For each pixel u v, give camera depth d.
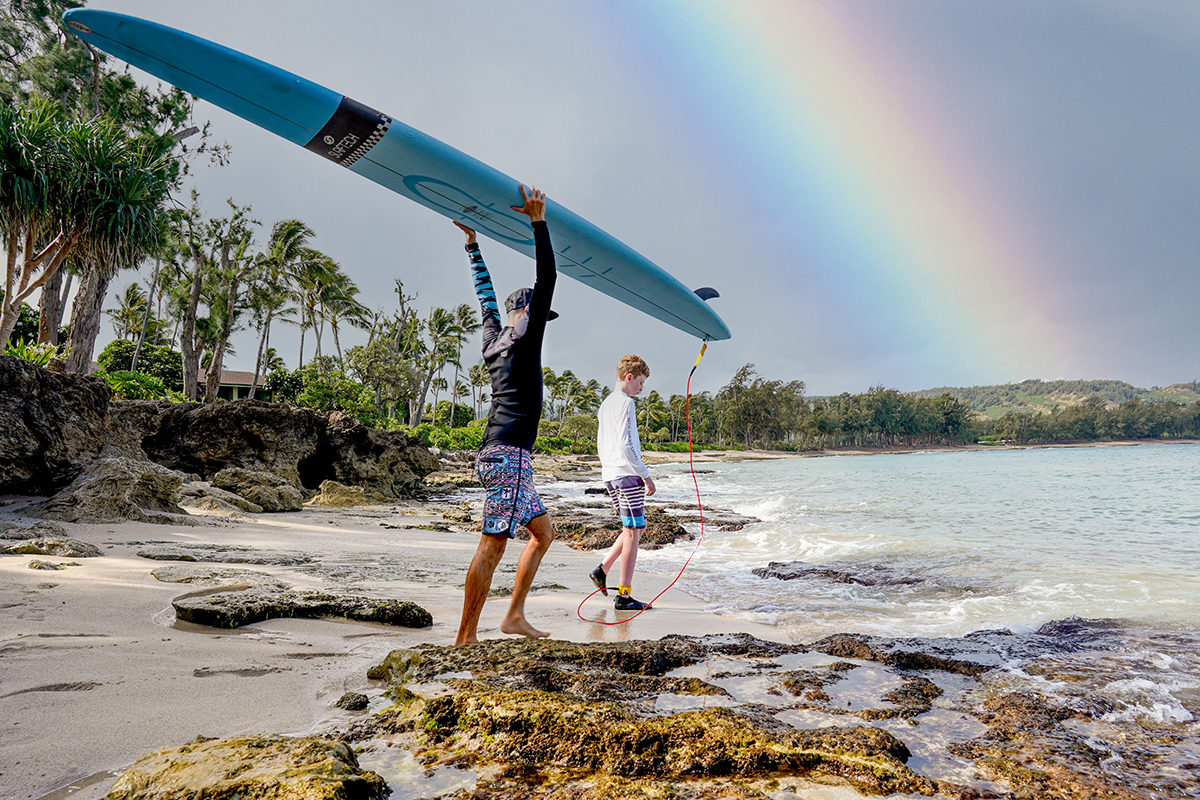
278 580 3.65
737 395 103.44
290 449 12.34
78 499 5.84
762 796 1.37
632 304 5.27
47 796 1.21
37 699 1.69
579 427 67.56
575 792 1.36
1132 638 3.12
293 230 30.22
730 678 2.28
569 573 5.09
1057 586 4.48
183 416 11.76
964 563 5.57
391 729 1.66
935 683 2.37
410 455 17.38
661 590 4.48
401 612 2.91
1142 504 10.99
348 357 46.59
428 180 3.80
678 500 14.77
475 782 1.40
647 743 1.55
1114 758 1.72
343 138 3.58
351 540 6.49
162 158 13.94
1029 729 1.90
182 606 2.68
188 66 3.30
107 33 3.19
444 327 59.19
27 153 11.35
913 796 1.43
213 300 27.78
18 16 19.45
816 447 118.94
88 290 18.80
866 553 6.27
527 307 2.62
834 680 2.29
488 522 2.45
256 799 1.15
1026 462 38.59
